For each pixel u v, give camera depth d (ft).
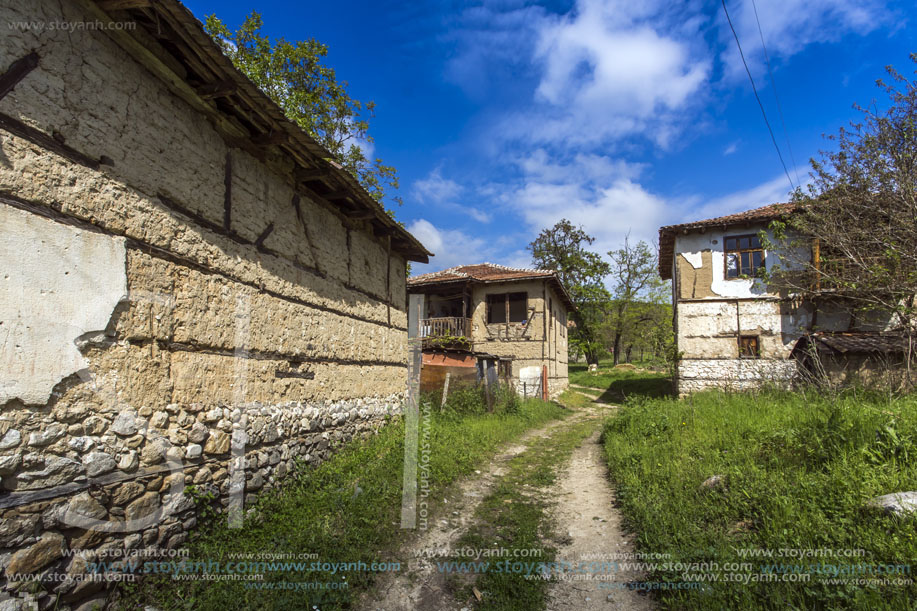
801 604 9.36
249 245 17.02
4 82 9.34
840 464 14.93
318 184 21.39
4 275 9.15
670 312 104.73
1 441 8.94
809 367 40.93
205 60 13.04
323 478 18.72
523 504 18.89
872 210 33.09
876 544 10.61
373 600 11.89
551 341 71.72
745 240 49.88
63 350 10.19
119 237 11.70
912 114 31.24
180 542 12.95
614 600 11.41
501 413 42.39
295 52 44.39
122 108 12.02
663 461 20.18
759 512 13.55
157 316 12.73
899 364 35.01
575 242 116.06
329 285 22.71
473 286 69.77
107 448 11.07
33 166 9.80
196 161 14.62
